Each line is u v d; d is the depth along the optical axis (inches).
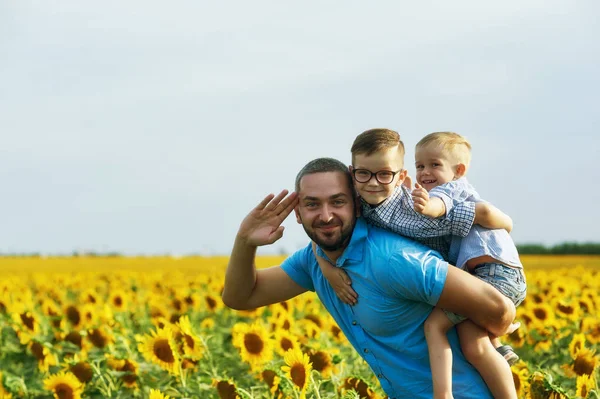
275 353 293.7
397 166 176.9
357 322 186.4
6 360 364.2
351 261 178.7
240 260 195.5
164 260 1663.4
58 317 397.1
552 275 722.8
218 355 314.5
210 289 567.5
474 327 174.9
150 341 259.3
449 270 169.3
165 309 433.1
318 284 195.6
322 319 358.3
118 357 289.0
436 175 213.8
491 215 180.5
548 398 213.6
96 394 276.7
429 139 217.3
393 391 185.9
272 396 233.1
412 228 177.2
